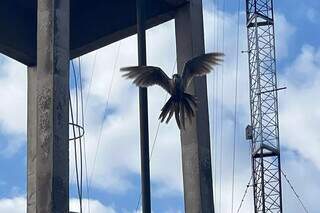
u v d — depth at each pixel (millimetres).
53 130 24297
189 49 29734
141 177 16250
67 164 24297
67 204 23812
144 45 16797
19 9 34312
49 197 23469
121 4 33344
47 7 25891
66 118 24844
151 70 12766
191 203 27578
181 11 30500
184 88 12867
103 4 33844
